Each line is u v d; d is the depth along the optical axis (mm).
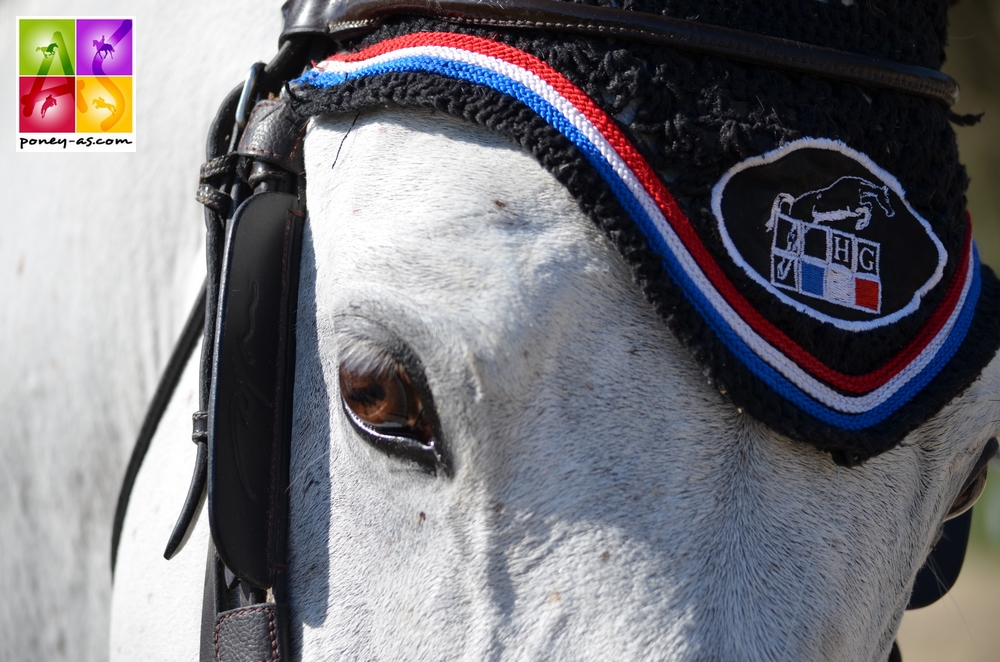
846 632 1148
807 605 1109
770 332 1105
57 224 2209
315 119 1371
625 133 1111
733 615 1077
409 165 1190
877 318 1161
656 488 1102
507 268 1106
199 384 1445
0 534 2342
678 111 1118
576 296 1113
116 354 2035
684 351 1126
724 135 1107
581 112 1112
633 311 1126
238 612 1327
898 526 1220
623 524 1095
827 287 1142
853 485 1177
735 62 1155
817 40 1185
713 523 1103
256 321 1307
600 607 1082
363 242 1171
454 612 1144
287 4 1540
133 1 2232
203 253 1805
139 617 1642
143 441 1752
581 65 1131
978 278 1322
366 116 1278
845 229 1162
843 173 1166
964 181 1323
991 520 7062
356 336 1164
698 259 1097
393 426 1178
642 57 1134
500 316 1093
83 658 2178
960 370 1206
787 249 1132
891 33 1251
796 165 1137
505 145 1158
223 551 1253
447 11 1211
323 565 1269
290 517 1319
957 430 1285
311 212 1336
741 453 1126
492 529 1128
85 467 2117
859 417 1137
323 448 1293
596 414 1111
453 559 1152
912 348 1186
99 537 2119
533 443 1112
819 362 1120
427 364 1120
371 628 1207
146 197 2010
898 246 1196
